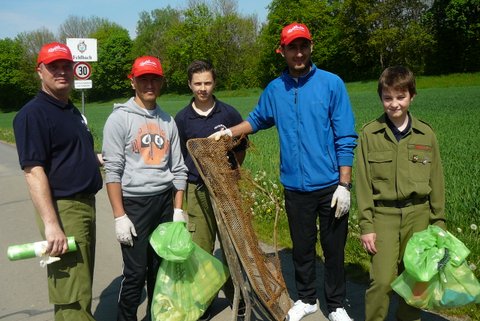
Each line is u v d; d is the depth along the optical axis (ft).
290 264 16.63
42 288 15.55
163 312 11.27
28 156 9.62
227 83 245.45
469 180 23.63
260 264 11.12
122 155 11.52
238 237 10.61
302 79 12.30
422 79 169.78
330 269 12.71
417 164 10.72
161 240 11.06
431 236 10.01
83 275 10.43
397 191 10.75
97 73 277.44
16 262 17.87
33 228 22.35
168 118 12.32
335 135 12.36
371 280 11.14
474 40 169.89
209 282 11.87
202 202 13.19
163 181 11.85
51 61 9.91
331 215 12.51
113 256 18.22
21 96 273.13
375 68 199.41
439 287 9.82
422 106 82.12
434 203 10.93
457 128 48.47
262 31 248.11
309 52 12.08
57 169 10.13
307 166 12.34
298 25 11.98
